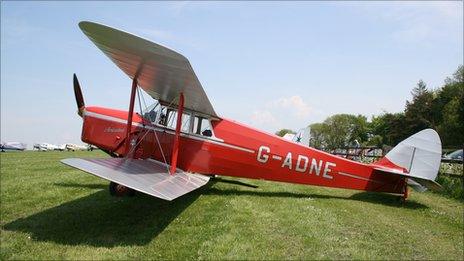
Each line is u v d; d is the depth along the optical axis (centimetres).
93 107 886
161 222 574
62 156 2203
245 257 429
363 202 827
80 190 819
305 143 2325
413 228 603
